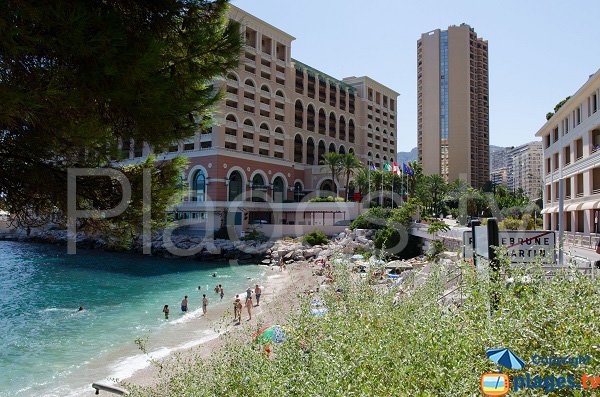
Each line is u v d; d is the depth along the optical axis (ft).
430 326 18.35
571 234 109.60
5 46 13.84
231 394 21.01
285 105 252.01
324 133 285.43
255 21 234.17
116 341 73.46
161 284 131.13
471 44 424.46
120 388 51.29
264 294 110.52
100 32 15.34
